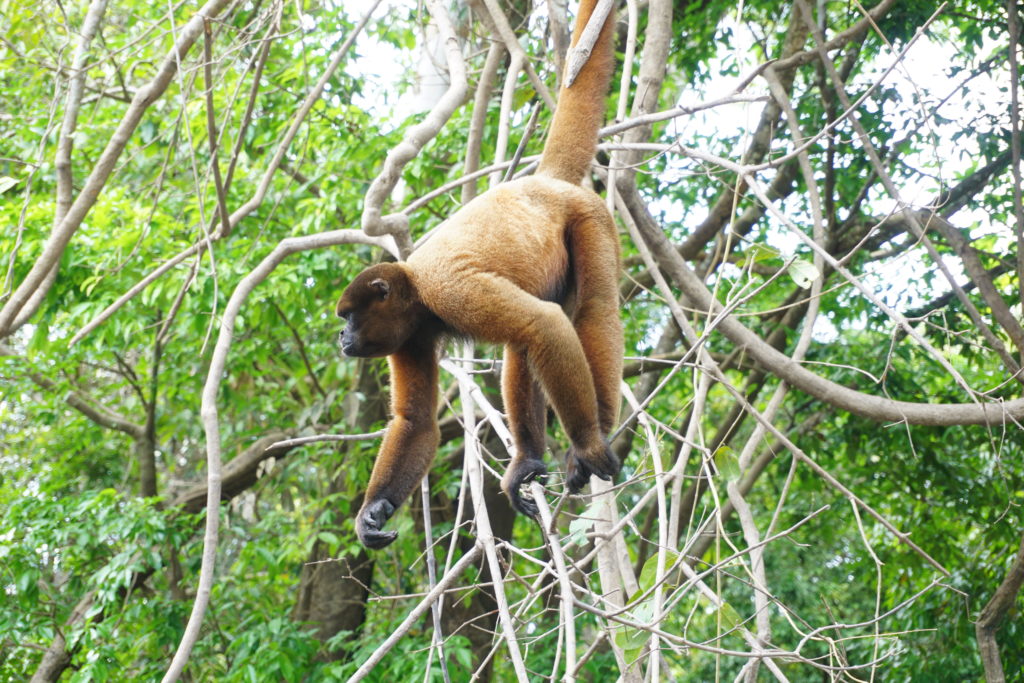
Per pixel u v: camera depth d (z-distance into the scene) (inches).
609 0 241.3
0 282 443.2
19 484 652.1
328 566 601.0
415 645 516.1
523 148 244.4
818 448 551.5
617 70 520.7
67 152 300.0
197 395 614.2
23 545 497.7
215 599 596.7
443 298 203.5
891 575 579.2
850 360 533.3
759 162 539.2
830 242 497.4
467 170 341.7
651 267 319.9
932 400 551.2
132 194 579.5
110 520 507.2
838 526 660.1
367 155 541.0
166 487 779.4
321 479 647.8
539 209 219.9
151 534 498.3
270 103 571.8
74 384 653.9
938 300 501.7
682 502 571.8
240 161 583.2
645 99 342.6
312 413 568.1
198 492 589.3
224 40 511.5
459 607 551.8
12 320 276.8
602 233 226.5
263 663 486.9
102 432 640.4
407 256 250.5
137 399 709.3
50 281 303.4
